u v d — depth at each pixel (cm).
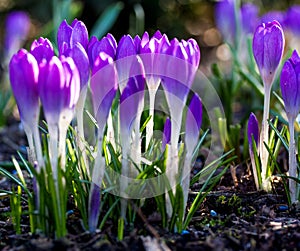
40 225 58
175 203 58
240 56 102
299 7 98
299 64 60
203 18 206
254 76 94
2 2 190
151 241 57
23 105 55
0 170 62
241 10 101
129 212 59
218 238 59
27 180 77
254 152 66
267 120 65
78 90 55
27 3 183
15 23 121
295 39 99
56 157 56
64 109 55
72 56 57
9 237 59
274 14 103
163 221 59
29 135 58
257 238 59
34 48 59
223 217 63
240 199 66
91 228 58
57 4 105
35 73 55
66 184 57
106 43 59
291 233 59
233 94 95
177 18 193
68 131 63
